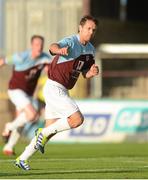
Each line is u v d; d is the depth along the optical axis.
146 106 54.09
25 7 80.38
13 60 40.81
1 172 27.44
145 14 90.38
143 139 54.19
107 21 84.12
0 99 56.75
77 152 42.88
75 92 58.94
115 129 53.94
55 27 79.31
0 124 56.16
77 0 78.19
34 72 41.34
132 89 62.88
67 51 25.17
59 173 27.23
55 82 27.17
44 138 26.91
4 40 81.00
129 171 28.31
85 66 27.58
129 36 87.44
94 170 28.81
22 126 40.06
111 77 62.19
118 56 70.25
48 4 79.44
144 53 69.88
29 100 40.91
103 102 53.72
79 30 27.00
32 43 41.03
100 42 83.19
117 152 43.19
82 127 53.44
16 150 44.28
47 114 27.45
